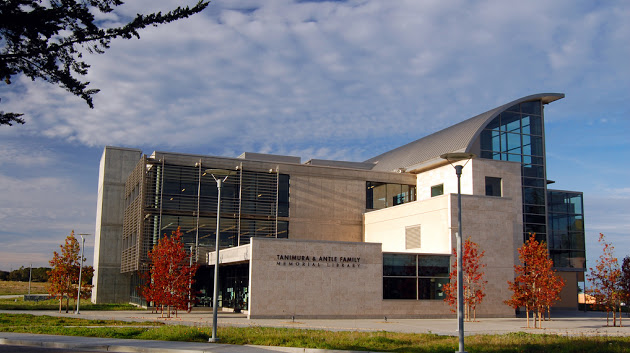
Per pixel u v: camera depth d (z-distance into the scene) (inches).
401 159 2378.2
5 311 1764.3
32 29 566.9
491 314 1667.1
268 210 2046.0
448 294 1491.1
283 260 1476.4
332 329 1146.0
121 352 776.9
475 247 1683.1
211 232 1985.7
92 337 935.7
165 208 1920.5
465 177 1913.1
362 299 1537.9
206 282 2143.2
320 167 2137.1
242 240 2012.8
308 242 1508.4
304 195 2103.8
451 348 820.6
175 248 1481.3
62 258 1717.5
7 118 631.8
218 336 929.5
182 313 1721.2
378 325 1299.2
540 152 2074.3
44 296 2738.7
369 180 2183.8
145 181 1914.4
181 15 623.8
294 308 1469.0
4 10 546.9
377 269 1568.7
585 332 1192.2
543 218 2018.9
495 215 1734.7
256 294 1440.7
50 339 889.5
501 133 2021.4
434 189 2095.2
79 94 631.2
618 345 868.0
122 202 2516.0
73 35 607.5
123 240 2395.4
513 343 886.4
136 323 1246.3
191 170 1987.0
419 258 1622.8
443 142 2112.5
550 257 2181.3
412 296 1596.9
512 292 1708.9
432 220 1760.6
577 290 2239.2
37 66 608.4
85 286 1774.1
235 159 2039.9
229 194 2016.5
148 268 1898.4
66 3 581.9
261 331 1015.0
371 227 2103.8
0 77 585.9
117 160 2534.5
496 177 1910.7
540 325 1310.3
